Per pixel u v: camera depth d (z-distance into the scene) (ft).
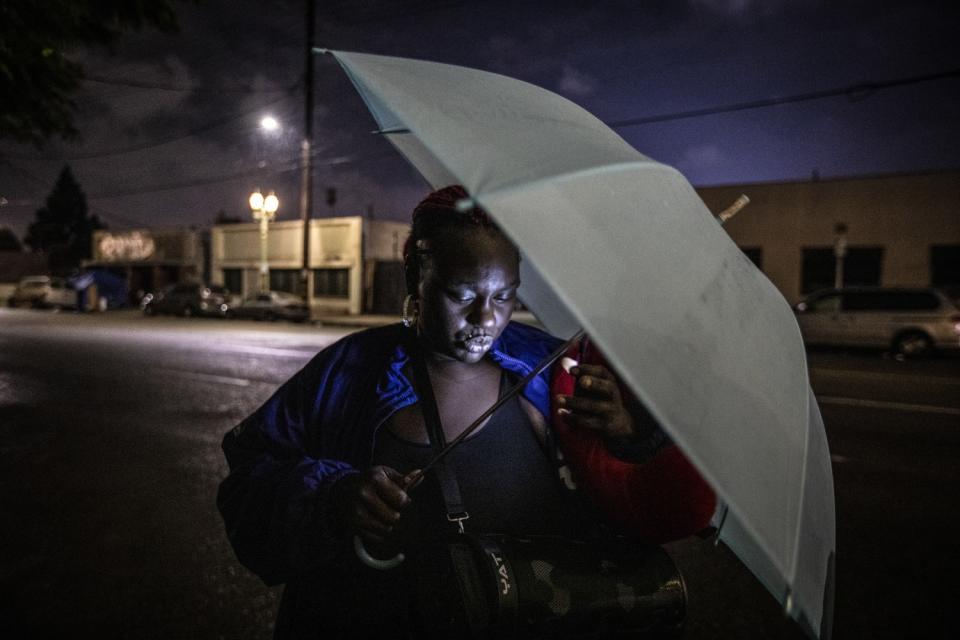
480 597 2.93
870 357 45.78
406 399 3.44
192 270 115.44
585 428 3.23
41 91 15.37
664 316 2.33
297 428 3.66
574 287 2.04
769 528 2.21
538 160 2.39
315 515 3.06
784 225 73.05
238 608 9.72
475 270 3.04
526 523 3.44
